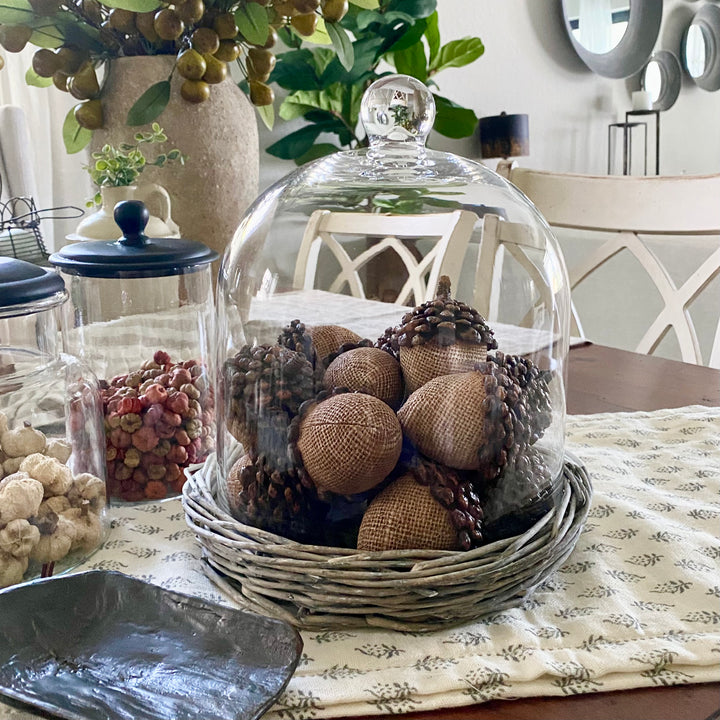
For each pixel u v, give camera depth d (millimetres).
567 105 3389
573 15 3250
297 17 1284
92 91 1293
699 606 468
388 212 546
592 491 571
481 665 406
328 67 2045
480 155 3047
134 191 955
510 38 3076
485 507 473
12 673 385
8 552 491
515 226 564
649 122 3791
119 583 442
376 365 479
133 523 602
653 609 466
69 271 634
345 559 438
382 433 445
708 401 870
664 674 401
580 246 1655
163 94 1241
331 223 548
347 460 443
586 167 3561
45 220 1881
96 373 686
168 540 571
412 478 464
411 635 443
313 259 543
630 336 1688
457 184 574
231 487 512
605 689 394
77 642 412
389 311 525
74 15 1284
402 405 473
